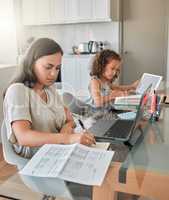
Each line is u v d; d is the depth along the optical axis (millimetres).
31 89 1325
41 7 4652
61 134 1180
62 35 4938
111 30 4559
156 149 1115
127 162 979
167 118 1594
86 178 889
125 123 1481
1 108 3143
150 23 4395
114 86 2484
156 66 4500
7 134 1236
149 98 1610
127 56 4613
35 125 1332
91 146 1126
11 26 4859
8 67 3320
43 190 1102
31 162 992
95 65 2283
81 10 4371
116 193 920
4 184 1860
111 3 4230
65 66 4398
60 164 958
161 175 876
